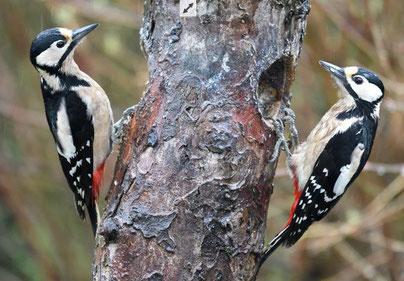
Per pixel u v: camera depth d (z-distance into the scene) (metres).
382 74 13.79
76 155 10.49
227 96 8.43
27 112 16.52
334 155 10.41
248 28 8.54
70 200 18.17
